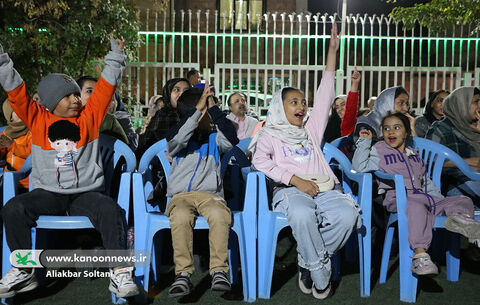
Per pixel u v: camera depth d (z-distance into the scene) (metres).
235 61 13.49
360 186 3.30
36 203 3.01
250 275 3.10
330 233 3.10
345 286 3.38
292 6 13.59
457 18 8.09
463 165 3.74
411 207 3.14
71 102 3.22
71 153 3.21
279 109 3.58
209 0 13.40
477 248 3.75
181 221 2.94
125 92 9.73
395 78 9.74
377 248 4.15
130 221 3.55
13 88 3.13
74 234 3.88
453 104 4.27
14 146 3.79
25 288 2.96
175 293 2.84
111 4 7.92
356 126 4.53
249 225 3.12
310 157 3.49
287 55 13.55
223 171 3.53
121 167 3.77
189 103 3.32
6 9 6.98
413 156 3.76
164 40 9.57
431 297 3.19
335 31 3.77
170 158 3.51
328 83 3.74
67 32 7.51
